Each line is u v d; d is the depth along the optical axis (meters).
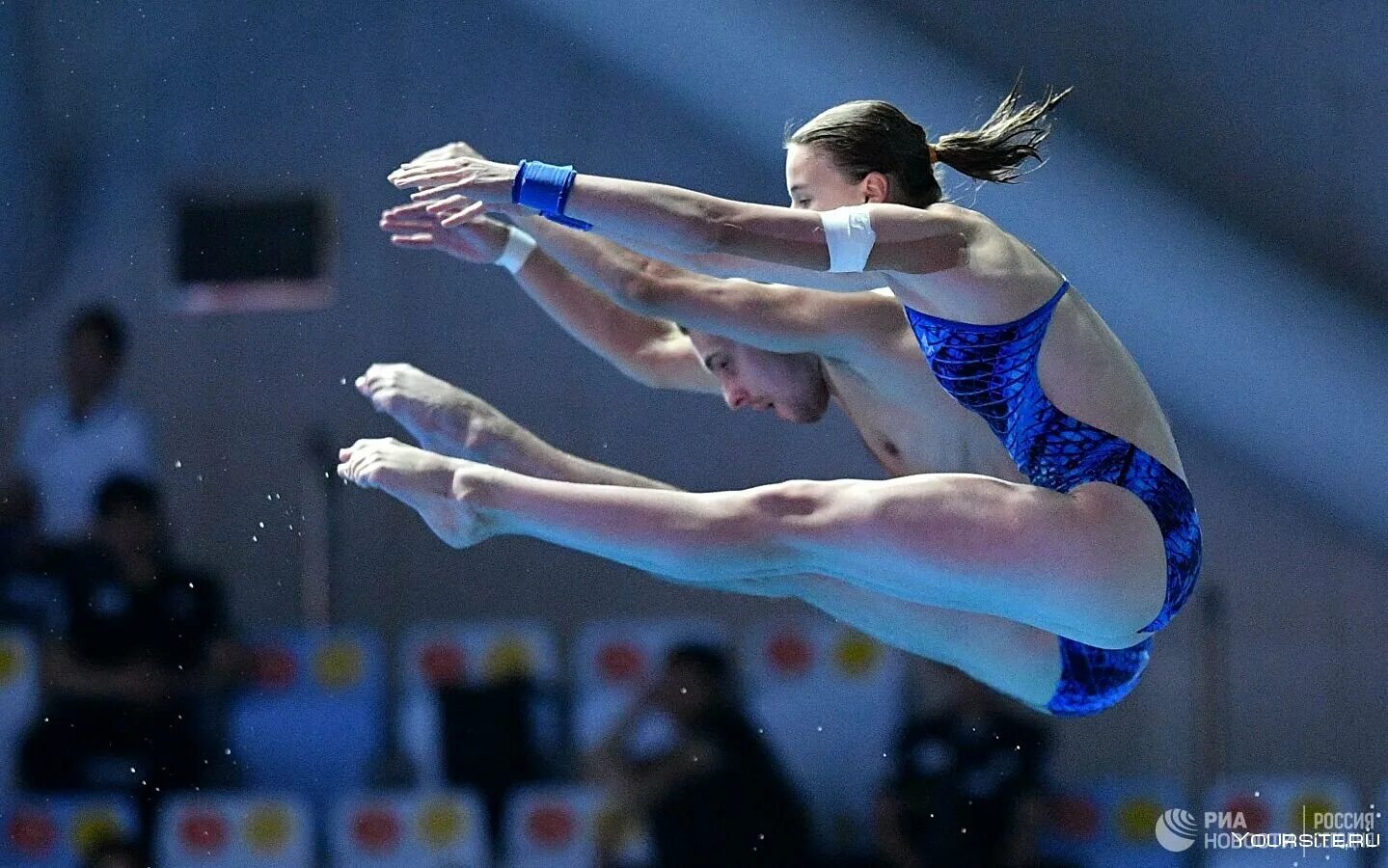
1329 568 27.14
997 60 27.70
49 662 24.66
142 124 29.73
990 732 23.58
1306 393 27.30
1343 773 26.67
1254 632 27.23
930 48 27.86
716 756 23.30
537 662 26.55
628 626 26.98
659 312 14.08
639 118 28.75
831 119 12.97
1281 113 27.36
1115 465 12.55
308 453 28.83
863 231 11.98
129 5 29.73
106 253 29.73
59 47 29.70
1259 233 27.42
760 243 11.89
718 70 28.58
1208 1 27.38
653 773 23.31
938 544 12.09
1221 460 27.56
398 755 25.86
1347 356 27.17
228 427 29.47
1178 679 26.75
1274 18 27.28
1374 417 27.09
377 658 26.47
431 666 26.66
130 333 29.69
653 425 29.22
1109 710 26.73
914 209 12.26
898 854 23.31
